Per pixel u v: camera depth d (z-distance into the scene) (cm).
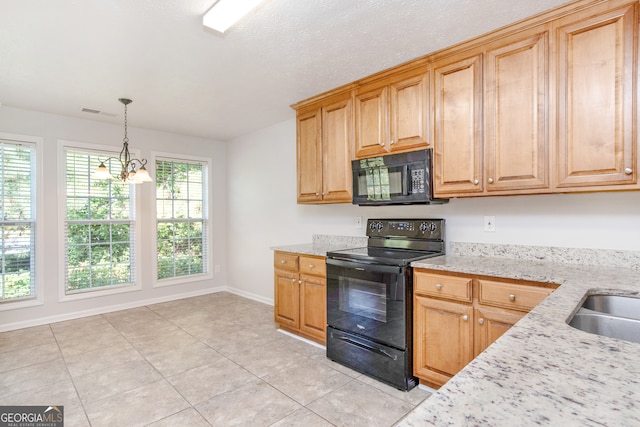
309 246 343
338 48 227
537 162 191
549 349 79
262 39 215
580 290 142
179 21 194
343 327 261
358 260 250
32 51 229
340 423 191
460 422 51
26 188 361
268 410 203
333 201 302
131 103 338
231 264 506
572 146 180
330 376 244
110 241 416
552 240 218
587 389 61
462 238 258
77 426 188
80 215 394
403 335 222
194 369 256
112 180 417
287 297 323
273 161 430
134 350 291
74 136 386
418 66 241
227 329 344
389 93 259
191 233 487
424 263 218
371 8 183
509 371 68
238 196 491
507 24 197
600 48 171
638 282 157
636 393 59
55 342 310
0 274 347
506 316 185
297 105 334
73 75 269
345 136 290
